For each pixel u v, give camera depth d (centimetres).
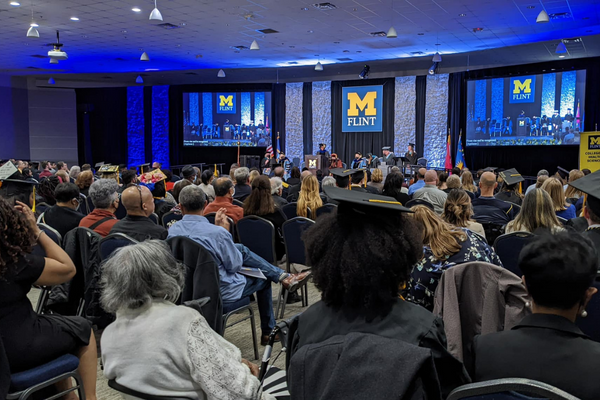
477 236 225
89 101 2072
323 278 113
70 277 208
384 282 108
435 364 108
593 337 184
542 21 906
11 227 184
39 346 190
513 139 1366
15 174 424
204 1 950
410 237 115
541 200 292
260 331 372
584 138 902
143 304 159
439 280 213
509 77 1358
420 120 1617
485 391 102
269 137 1805
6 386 164
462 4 956
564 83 1259
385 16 1050
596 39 1184
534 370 117
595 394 110
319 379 101
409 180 1324
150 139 2042
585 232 230
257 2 957
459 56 1475
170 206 536
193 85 1823
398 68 1697
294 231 411
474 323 192
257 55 1512
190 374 155
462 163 1444
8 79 1959
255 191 429
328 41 1306
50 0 934
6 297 183
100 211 347
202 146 1847
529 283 125
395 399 92
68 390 203
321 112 1781
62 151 2111
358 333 103
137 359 154
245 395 152
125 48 1403
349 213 117
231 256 293
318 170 1547
